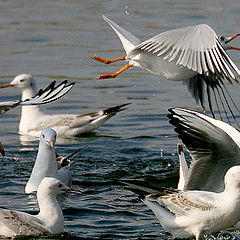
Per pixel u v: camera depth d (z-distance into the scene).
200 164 10.65
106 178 14.52
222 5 36.66
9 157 16.06
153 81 23.66
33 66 24.42
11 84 19.80
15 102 11.77
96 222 11.47
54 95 11.98
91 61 25.30
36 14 34.19
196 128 10.35
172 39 11.10
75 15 34.03
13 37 29.05
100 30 30.64
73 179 14.45
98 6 36.41
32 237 10.76
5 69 23.91
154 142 17.47
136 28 29.44
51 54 26.25
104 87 22.66
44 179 11.18
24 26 31.27
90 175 14.73
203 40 10.80
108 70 24.33
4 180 14.15
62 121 18.62
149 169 15.24
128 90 22.36
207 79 12.40
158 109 20.22
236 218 10.16
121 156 16.27
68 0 38.44
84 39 28.78
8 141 17.70
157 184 14.18
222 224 10.21
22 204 12.50
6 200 12.75
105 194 13.23
